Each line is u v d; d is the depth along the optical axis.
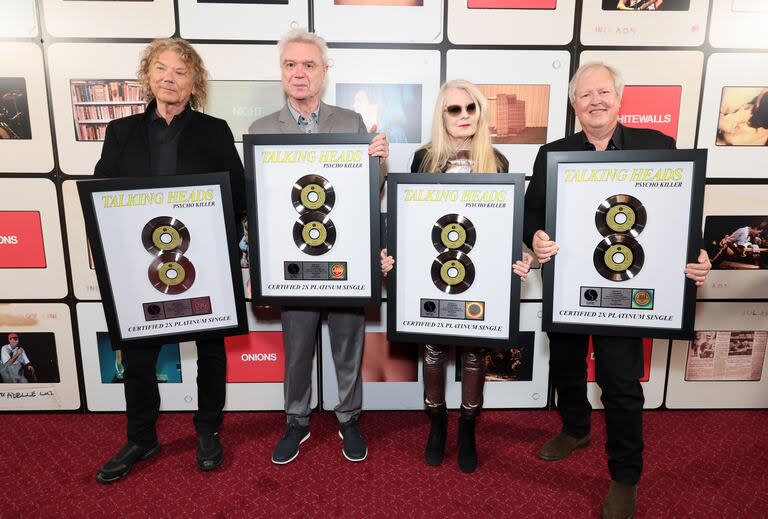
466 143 1.75
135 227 1.61
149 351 1.72
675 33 2.03
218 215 1.66
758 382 2.28
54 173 2.07
